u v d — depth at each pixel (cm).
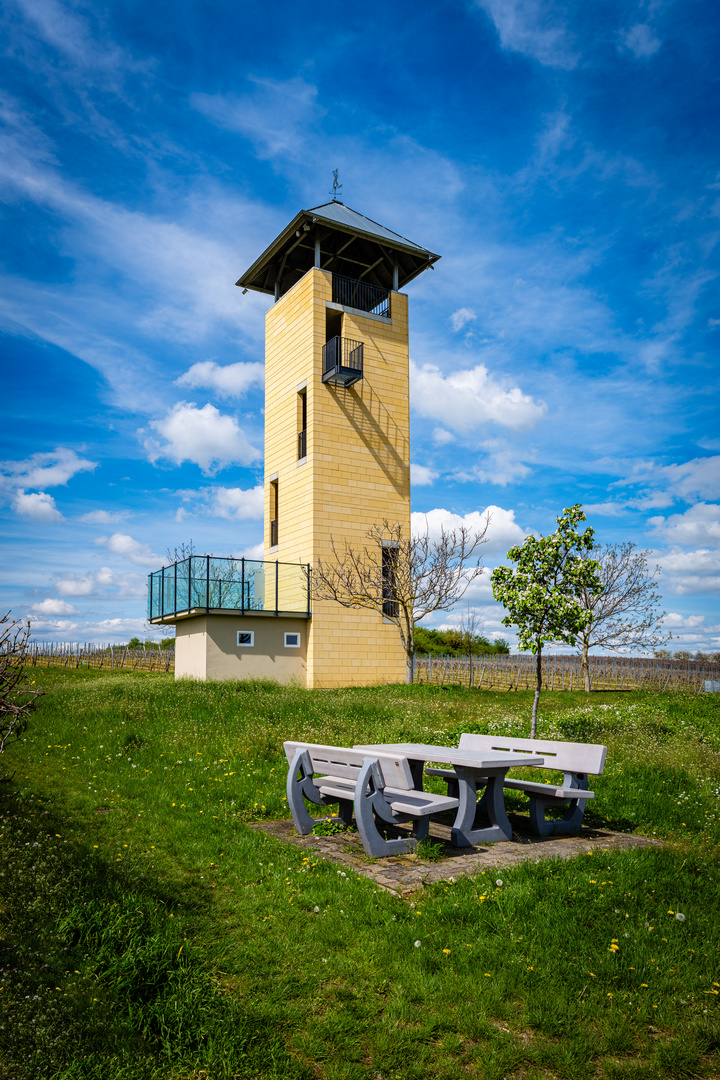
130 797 638
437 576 1848
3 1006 260
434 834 557
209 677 1700
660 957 319
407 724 1085
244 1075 234
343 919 358
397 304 2092
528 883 398
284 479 2053
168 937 327
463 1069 242
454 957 318
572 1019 272
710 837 518
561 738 963
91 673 2338
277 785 692
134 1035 256
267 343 2220
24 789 645
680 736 989
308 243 2078
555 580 916
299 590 1878
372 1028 265
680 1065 246
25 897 362
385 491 2005
